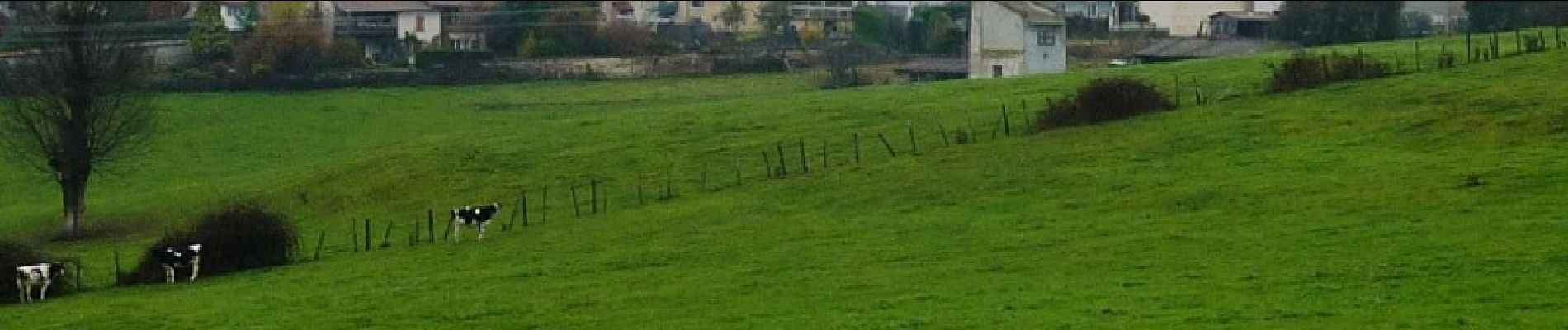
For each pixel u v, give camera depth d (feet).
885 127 295.07
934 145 272.92
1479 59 282.77
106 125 304.71
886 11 617.62
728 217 232.53
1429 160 209.77
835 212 227.40
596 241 224.12
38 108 303.27
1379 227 177.99
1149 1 605.73
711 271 192.03
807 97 338.34
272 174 340.59
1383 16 492.54
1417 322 135.64
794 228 217.77
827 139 291.58
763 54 485.56
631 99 428.15
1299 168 214.07
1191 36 538.06
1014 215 209.36
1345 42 486.79
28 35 388.57
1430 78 258.37
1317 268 160.97
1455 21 561.02
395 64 476.54
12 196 338.13
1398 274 155.12
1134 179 221.05
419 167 310.45
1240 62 323.16
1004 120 285.23
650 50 496.23
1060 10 558.15
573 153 305.73
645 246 215.10
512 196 281.13
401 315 177.58
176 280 220.84
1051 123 268.62
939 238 199.52
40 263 211.20
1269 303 147.43
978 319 149.89
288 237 232.12
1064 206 211.41
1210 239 181.57
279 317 181.98
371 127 404.16
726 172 276.21
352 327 173.27
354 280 209.36
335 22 526.57
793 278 182.09
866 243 201.67
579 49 495.00
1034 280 168.14
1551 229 167.53
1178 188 211.61
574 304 176.45
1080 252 182.29
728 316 162.30
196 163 370.12
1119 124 258.98
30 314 195.42
